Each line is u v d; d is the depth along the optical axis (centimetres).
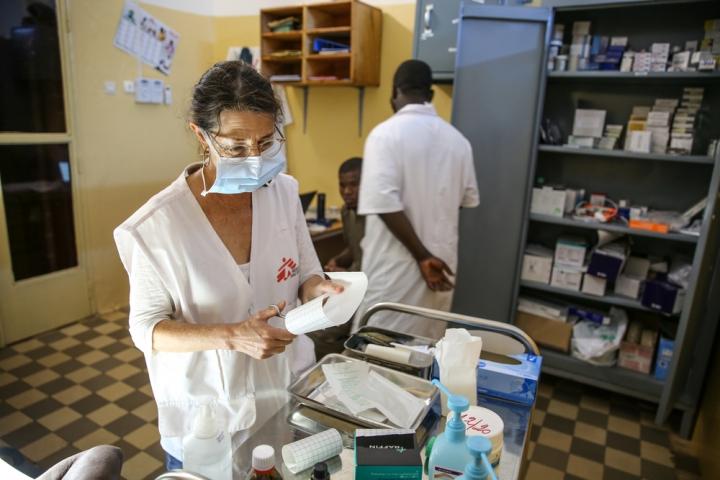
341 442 89
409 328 205
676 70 219
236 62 93
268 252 109
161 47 356
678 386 219
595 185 268
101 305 348
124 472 197
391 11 328
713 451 194
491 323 140
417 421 97
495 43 233
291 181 120
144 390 254
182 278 98
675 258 246
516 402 114
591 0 217
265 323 91
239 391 107
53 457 205
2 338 294
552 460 210
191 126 94
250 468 90
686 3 219
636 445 222
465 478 70
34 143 295
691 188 246
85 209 327
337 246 347
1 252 288
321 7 326
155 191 369
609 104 256
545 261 256
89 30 311
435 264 195
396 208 188
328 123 368
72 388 255
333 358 121
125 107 339
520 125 238
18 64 282
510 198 247
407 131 189
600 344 247
